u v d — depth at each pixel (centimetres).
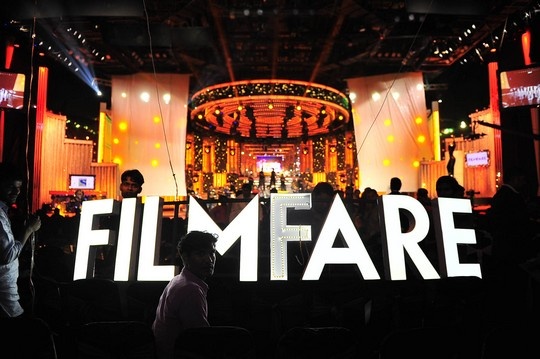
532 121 1341
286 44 1889
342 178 3125
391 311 467
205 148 3222
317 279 439
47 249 550
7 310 362
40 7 1300
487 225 505
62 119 1966
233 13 1573
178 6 1523
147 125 1812
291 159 3369
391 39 1788
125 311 458
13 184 370
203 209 462
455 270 448
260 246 530
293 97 2216
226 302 462
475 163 1841
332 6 1530
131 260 456
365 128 1828
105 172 1966
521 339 281
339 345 289
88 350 304
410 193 1762
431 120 2145
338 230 449
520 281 470
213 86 2100
